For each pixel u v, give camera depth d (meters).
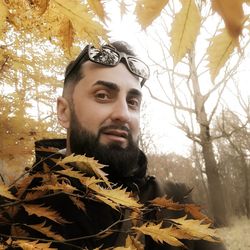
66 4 0.52
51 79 4.01
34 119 3.63
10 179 0.74
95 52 0.99
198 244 0.90
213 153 6.07
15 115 3.35
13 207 0.63
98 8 0.46
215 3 0.28
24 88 3.90
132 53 1.07
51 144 1.08
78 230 0.78
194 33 0.46
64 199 0.78
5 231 0.65
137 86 1.04
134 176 0.96
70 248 0.76
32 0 0.59
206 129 5.91
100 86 0.97
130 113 1.01
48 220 0.76
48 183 0.60
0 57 3.22
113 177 0.93
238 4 0.28
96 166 0.54
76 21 0.53
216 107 5.66
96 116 0.96
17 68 3.56
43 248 0.51
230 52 0.47
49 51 3.42
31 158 3.04
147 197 0.90
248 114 4.43
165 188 0.97
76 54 1.58
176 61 0.48
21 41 2.89
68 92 1.07
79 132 0.98
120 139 0.95
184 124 5.96
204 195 12.64
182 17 0.45
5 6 0.72
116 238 0.78
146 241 0.81
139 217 0.61
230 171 18.03
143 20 0.44
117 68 1.00
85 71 1.01
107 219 0.81
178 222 0.55
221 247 0.94
